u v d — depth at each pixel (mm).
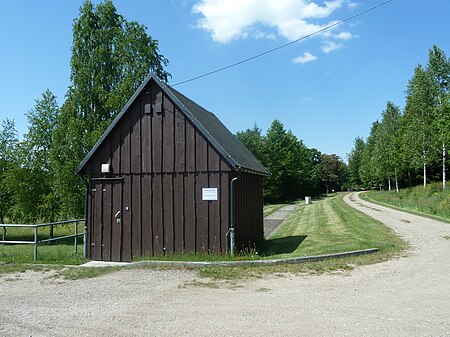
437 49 40719
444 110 32938
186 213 12375
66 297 7785
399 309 6637
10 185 23781
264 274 9664
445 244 14758
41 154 24641
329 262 11086
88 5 25625
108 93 24594
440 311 6496
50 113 25156
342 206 41875
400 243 14883
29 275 10164
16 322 6172
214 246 12023
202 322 6031
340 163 107250
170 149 12695
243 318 6203
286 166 72562
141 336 5461
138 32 25609
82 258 13203
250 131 74688
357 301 7180
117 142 13266
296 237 18594
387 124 58969
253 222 14719
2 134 26297
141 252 12695
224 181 12094
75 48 25391
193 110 14078
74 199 23094
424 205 32688
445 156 40156
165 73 26719
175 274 9812
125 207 13000
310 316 6266
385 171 59062
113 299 7555
